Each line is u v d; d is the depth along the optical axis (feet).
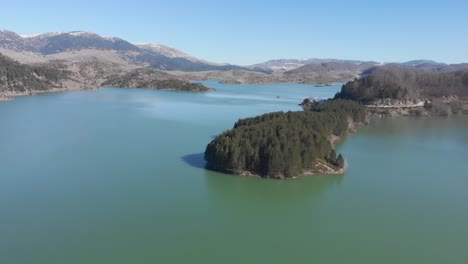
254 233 245.24
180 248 224.94
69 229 242.17
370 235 246.47
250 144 353.51
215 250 223.51
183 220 259.39
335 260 217.36
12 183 314.55
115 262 209.26
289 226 255.50
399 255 224.12
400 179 353.51
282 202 293.84
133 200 287.07
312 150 358.64
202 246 227.61
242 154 347.56
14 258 211.00
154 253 218.79
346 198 305.12
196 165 369.91
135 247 224.12
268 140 354.74
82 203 279.49
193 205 282.97
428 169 386.52
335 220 266.77
